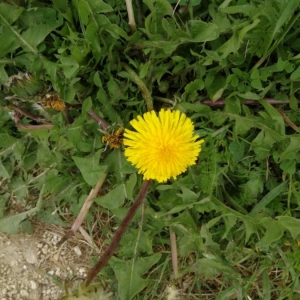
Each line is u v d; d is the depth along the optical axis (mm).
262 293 228
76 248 233
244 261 227
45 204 226
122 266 213
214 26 181
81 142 202
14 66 203
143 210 214
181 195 204
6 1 191
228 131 211
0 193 231
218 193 215
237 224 221
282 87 204
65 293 213
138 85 199
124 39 201
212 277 230
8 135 215
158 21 193
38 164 230
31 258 233
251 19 181
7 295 234
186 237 214
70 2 196
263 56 194
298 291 225
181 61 200
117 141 198
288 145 205
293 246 217
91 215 226
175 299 228
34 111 199
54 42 194
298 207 211
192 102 209
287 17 174
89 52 197
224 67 201
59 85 190
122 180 207
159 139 178
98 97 198
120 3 199
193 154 184
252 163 216
